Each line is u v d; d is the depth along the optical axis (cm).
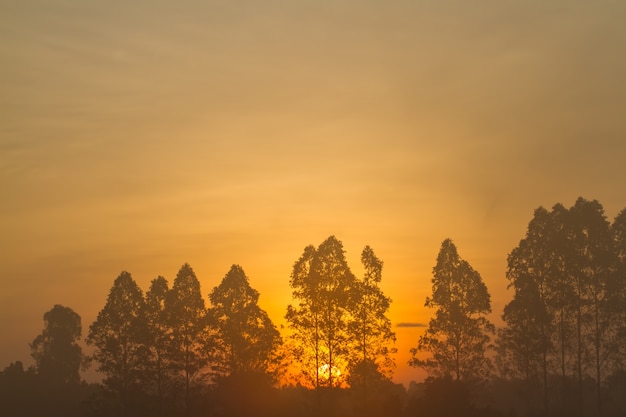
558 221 6225
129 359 6931
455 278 6331
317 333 6150
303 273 6288
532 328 6200
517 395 6756
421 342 6266
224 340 6856
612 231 6109
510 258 6384
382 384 6172
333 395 6156
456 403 5488
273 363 6838
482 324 6212
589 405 6166
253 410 6656
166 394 6869
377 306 6191
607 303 5881
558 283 6047
